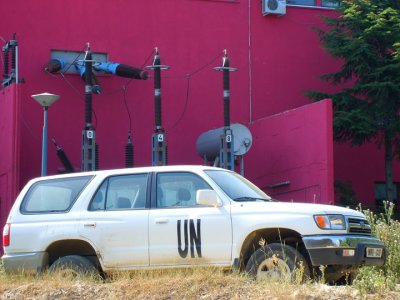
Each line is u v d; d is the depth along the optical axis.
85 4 19.38
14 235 9.05
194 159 19.83
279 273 8.18
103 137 19.03
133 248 8.59
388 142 19.69
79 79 19.00
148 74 19.05
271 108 20.80
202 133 19.77
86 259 8.86
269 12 20.78
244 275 8.16
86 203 8.96
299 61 21.28
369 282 7.80
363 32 18.67
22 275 8.95
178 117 19.84
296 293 7.46
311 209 8.34
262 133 19.48
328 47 19.47
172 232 8.52
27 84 18.53
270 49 21.06
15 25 18.66
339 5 20.03
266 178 19.11
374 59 18.88
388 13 18.69
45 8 18.97
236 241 8.33
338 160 21.08
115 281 8.34
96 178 9.12
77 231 8.80
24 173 18.12
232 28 20.75
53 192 9.24
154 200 8.76
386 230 10.16
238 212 8.42
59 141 18.56
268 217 8.30
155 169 9.00
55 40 18.95
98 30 19.41
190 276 8.07
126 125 19.30
